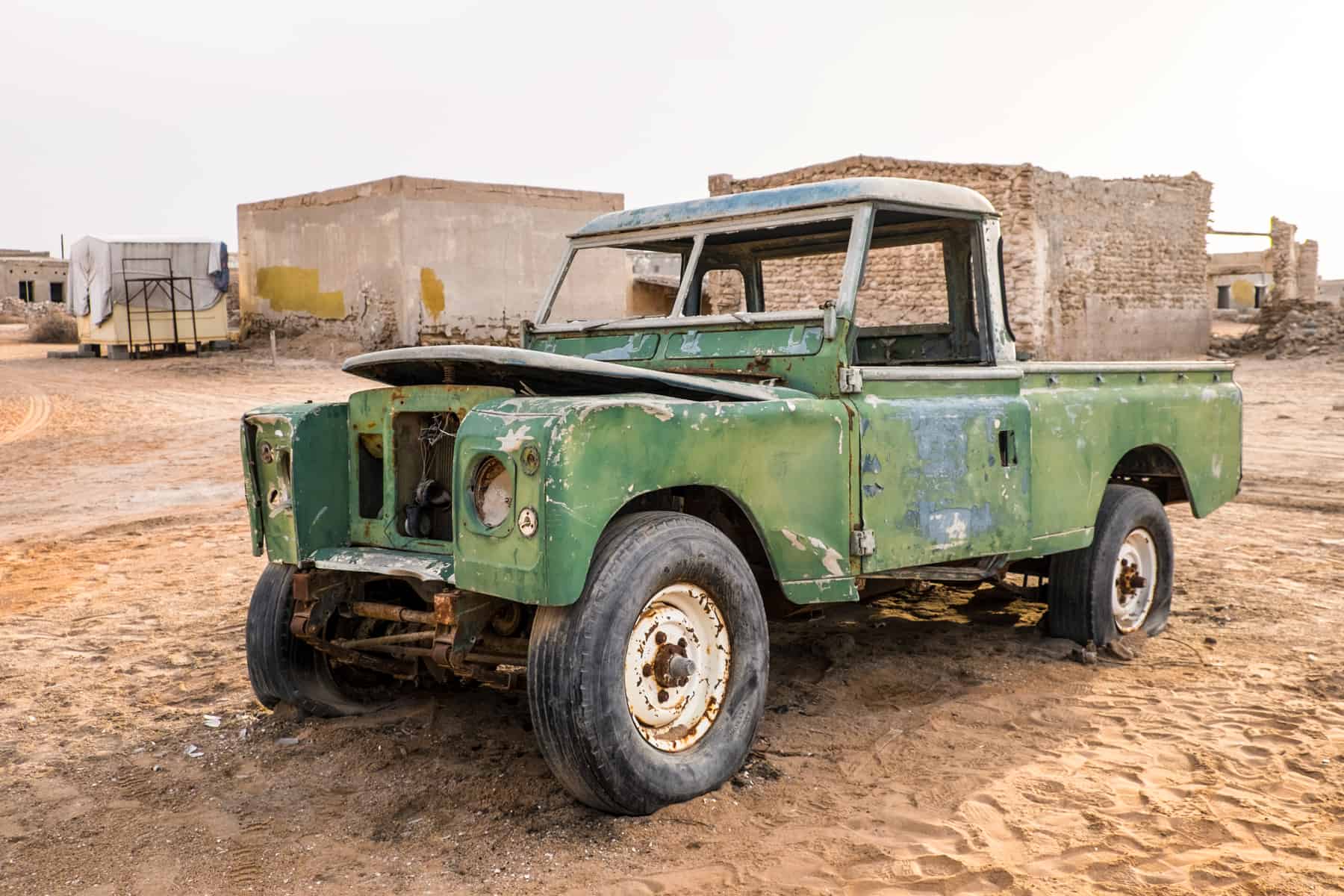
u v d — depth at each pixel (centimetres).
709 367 462
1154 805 376
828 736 443
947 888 323
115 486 1217
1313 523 918
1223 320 4872
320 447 441
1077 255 2636
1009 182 2436
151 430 1672
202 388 2230
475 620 386
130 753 444
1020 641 580
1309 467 1198
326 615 448
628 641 360
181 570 798
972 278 519
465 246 2711
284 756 437
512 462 346
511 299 2797
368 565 410
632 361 490
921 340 561
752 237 502
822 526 419
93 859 352
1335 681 509
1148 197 2830
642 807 364
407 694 501
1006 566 516
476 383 416
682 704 385
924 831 359
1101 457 549
